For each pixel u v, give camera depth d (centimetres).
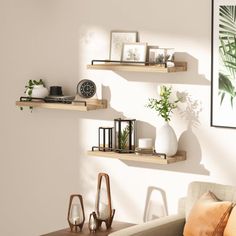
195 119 457
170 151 455
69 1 494
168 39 462
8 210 531
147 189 476
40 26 505
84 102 475
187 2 455
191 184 438
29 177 520
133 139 473
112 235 408
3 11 519
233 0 439
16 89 518
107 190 454
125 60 471
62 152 505
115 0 478
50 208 513
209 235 411
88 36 489
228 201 423
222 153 451
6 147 528
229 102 446
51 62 504
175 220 431
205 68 452
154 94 469
